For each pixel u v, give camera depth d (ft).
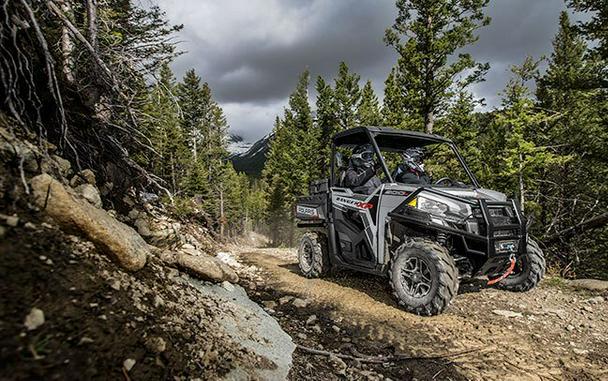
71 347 4.00
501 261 12.45
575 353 9.53
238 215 143.33
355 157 17.28
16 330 3.63
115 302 5.31
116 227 6.99
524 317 12.29
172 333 5.73
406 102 50.29
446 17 48.21
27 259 4.59
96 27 11.73
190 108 86.17
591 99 39.88
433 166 33.04
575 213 44.62
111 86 11.42
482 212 12.10
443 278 11.69
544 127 47.85
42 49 7.87
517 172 40.73
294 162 106.42
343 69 89.76
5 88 6.59
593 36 37.19
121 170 12.73
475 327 11.28
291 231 120.78
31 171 6.18
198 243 19.58
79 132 10.48
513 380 8.04
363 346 9.77
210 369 5.52
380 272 14.78
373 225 14.82
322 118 99.91
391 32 50.39
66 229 5.82
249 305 10.54
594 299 14.14
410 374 8.18
